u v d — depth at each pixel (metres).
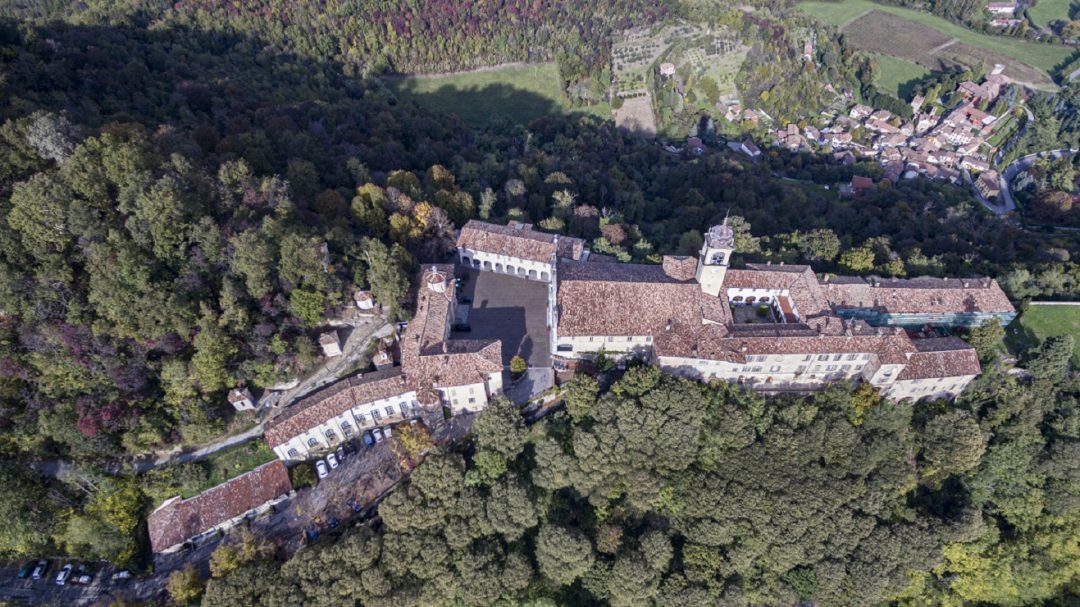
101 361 91.25
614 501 97.44
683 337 101.69
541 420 100.88
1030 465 104.00
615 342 105.06
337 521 93.00
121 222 99.62
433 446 94.75
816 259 131.62
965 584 101.25
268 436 92.56
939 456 101.44
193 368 94.25
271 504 94.31
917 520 99.56
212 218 104.12
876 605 99.00
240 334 99.12
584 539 89.62
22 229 91.12
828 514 96.31
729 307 110.75
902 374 103.19
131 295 92.19
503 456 92.75
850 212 171.00
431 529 88.69
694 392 97.75
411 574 87.12
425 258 126.50
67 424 89.38
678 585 90.94
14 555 89.75
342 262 110.75
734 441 97.69
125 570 89.75
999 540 102.75
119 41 172.25
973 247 147.12
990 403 108.06
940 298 116.25
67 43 153.75
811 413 100.44
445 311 107.00
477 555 87.25
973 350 106.00
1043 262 137.38
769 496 95.38
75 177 96.06
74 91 137.62
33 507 87.00
